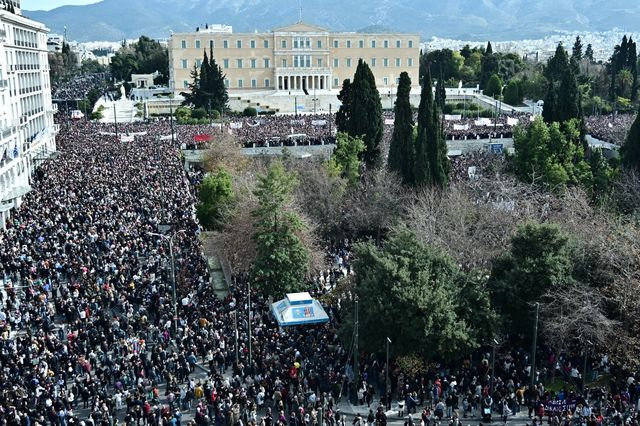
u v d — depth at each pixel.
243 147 98.75
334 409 35.97
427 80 64.50
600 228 45.25
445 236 49.72
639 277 39.50
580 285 39.62
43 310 44.62
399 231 44.84
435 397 35.84
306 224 52.81
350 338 39.38
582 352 39.75
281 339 41.72
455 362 40.06
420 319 37.69
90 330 41.44
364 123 75.44
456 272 40.72
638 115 64.94
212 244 57.50
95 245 56.34
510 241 44.81
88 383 36.06
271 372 37.16
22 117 87.19
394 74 195.50
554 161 66.38
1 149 74.75
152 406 36.19
